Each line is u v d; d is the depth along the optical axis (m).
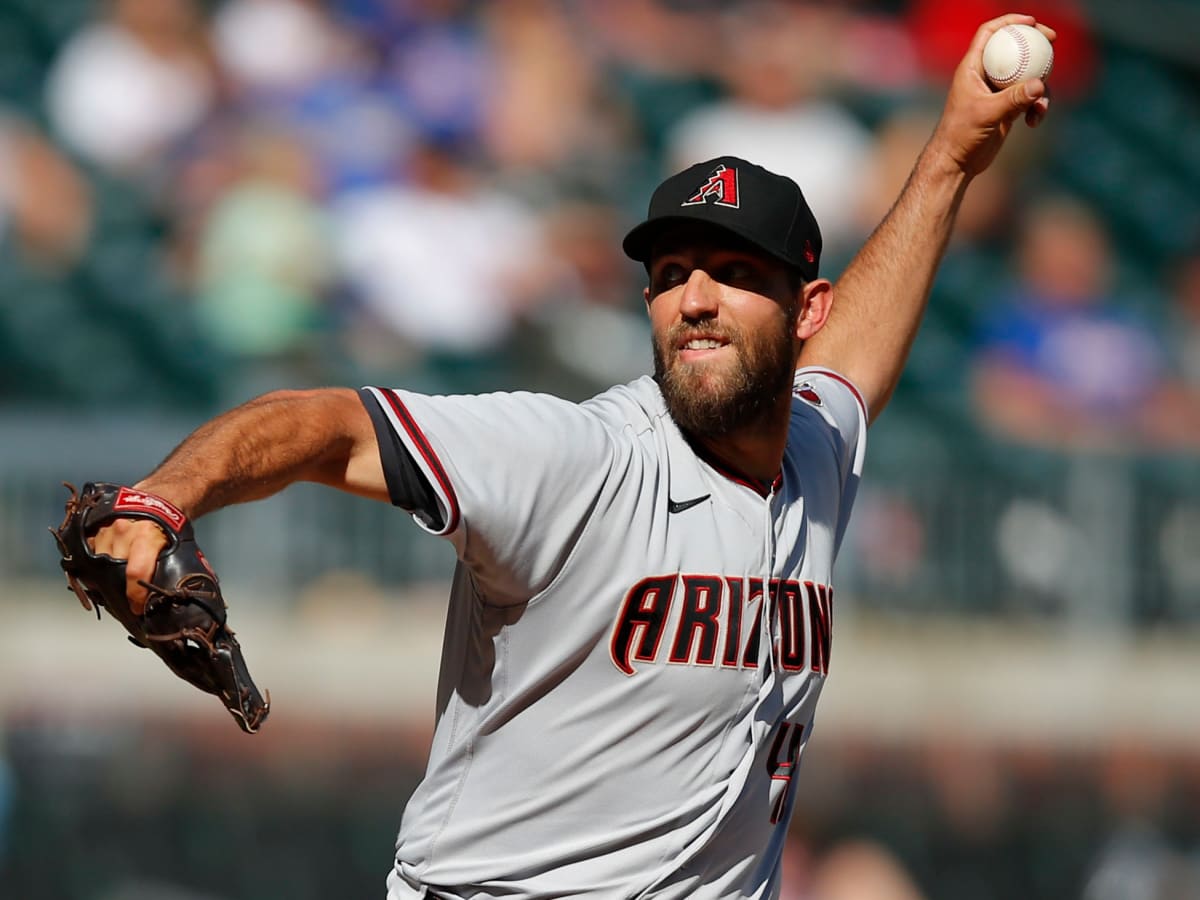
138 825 24.34
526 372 36.62
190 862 24.31
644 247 10.35
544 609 9.62
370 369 35.47
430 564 30.55
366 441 9.10
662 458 10.01
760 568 10.12
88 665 27.89
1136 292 48.41
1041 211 48.41
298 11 40.34
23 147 39.22
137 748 25.33
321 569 29.77
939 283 44.44
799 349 10.54
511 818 10.03
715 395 9.91
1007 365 41.28
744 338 9.95
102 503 8.12
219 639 8.21
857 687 31.06
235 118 39.09
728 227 9.80
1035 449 33.69
